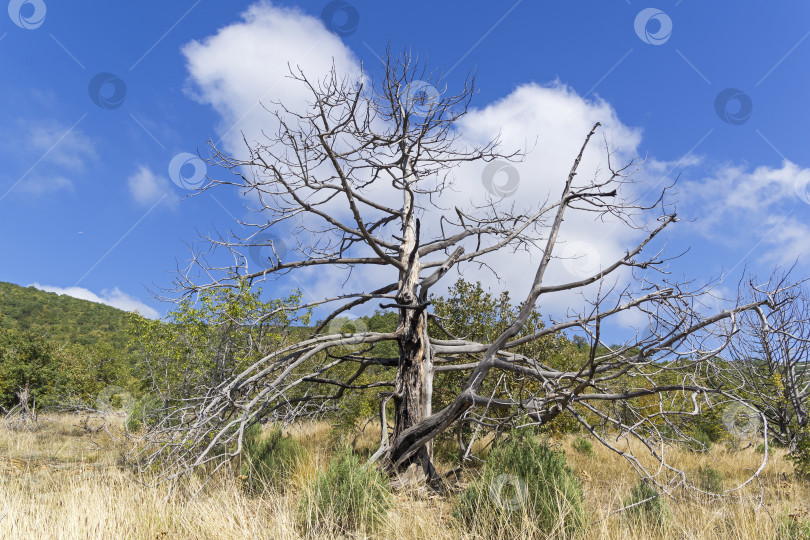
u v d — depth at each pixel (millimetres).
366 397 14016
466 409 8453
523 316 8289
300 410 10242
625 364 7477
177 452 7168
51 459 10992
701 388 7043
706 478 8727
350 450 6672
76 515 5090
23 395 18969
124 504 5691
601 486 8953
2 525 4824
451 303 13852
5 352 23797
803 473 10148
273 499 6637
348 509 5867
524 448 6043
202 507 5781
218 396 7930
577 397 7562
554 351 12344
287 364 9188
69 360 25391
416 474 8625
